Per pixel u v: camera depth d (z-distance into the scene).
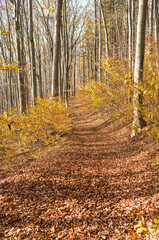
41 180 4.93
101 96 11.45
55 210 3.75
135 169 5.15
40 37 26.34
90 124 14.05
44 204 3.95
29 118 7.14
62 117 9.22
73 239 3.07
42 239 3.08
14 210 3.77
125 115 7.00
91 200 4.05
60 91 18.11
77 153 7.36
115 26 21.94
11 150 6.81
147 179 4.40
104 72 11.26
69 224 3.38
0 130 6.96
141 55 6.78
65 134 10.64
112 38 21.98
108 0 18.70
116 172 5.36
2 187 4.72
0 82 28.14
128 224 3.16
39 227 3.34
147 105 4.32
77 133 11.25
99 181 4.94
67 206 3.85
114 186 4.57
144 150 6.09
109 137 9.53
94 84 12.55
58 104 9.24
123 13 20.25
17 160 7.52
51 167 5.82
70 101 32.88
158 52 9.71
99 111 14.59
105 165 6.11
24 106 11.41
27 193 4.35
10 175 5.66
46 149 7.93
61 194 4.31
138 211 3.38
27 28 17.33
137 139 7.04
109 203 3.88
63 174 5.34
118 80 9.10
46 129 7.39
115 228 3.15
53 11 16.83
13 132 6.88
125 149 7.08
